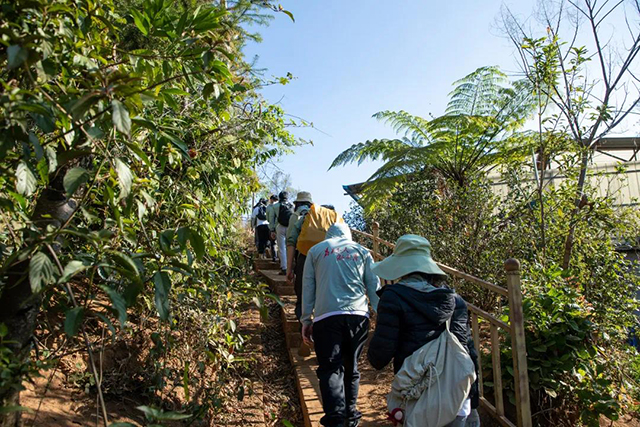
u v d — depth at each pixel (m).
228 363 3.74
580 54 6.04
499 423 3.52
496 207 7.16
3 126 1.75
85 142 2.06
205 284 3.35
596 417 3.53
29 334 2.00
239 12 4.41
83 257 2.19
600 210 6.16
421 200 8.51
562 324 3.69
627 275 5.90
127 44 3.79
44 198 2.21
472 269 6.23
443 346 2.62
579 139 6.44
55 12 2.04
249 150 4.47
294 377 4.77
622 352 4.76
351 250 3.60
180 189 3.33
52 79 2.09
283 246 8.19
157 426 1.62
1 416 1.85
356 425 3.43
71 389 3.01
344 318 3.38
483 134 9.63
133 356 3.53
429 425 2.50
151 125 1.98
